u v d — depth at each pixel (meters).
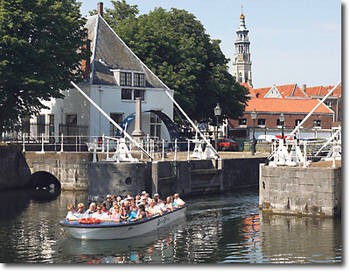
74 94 47.78
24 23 37.19
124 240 23.56
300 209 28.22
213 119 63.28
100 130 47.00
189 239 23.86
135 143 35.22
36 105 41.09
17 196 35.44
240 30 162.62
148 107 50.88
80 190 37.34
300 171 28.14
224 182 39.88
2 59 36.38
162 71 54.31
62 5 41.50
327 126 83.38
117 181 32.47
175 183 35.72
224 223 27.22
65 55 39.53
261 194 29.73
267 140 64.00
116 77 48.62
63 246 22.42
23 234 24.41
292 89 104.38
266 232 25.06
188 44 57.47
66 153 37.50
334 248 22.16
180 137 50.47
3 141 43.41
